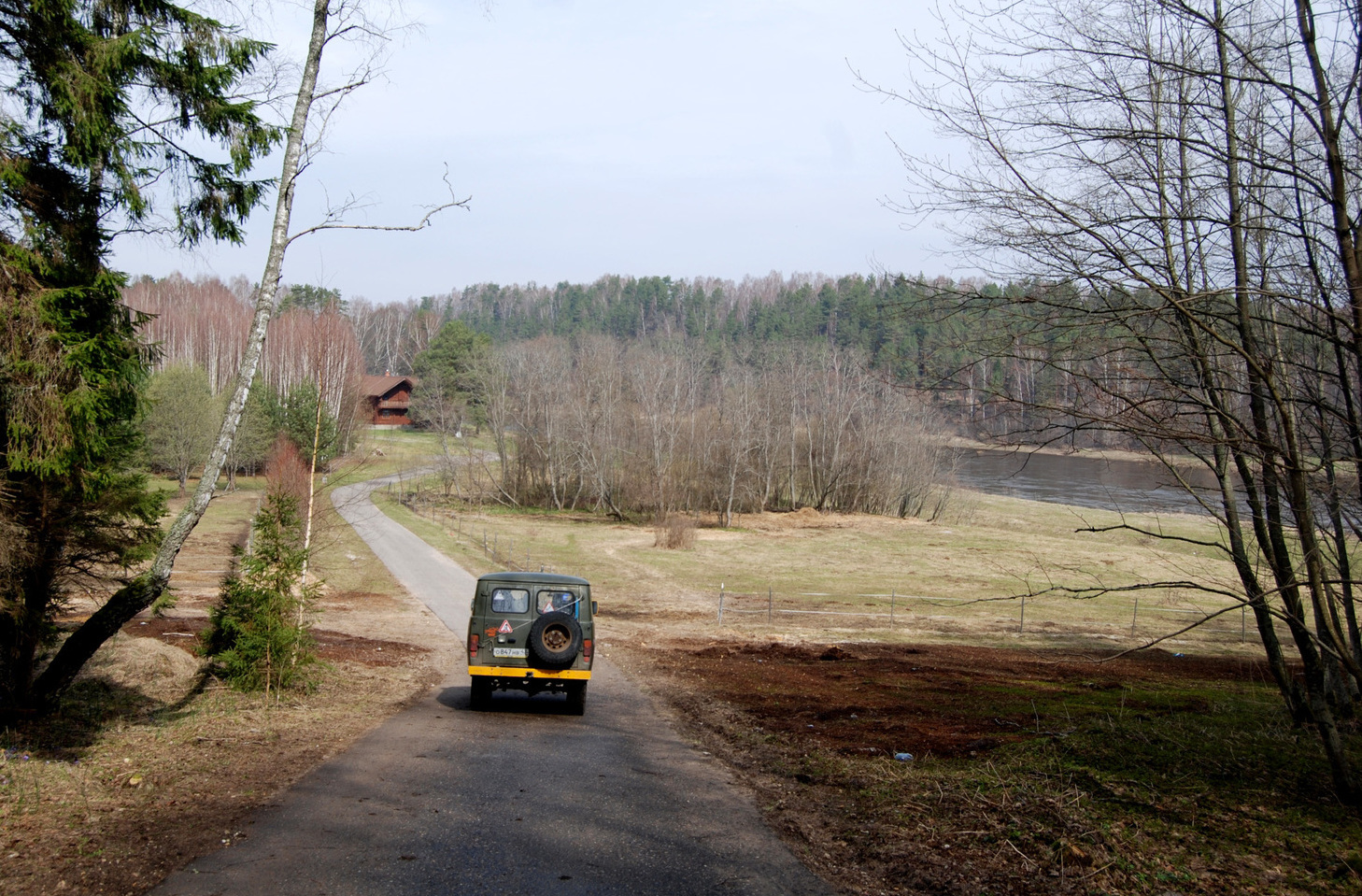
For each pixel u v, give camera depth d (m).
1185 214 7.45
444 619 26.61
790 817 7.57
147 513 11.23
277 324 73.75
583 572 40.72
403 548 43.81
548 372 77.00
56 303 7.91
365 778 8.27
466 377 98.25
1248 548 9.89
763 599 35.09
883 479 71.12
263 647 12.81
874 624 30.16
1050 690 15.16
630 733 11.62
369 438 94.12
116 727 9.53
